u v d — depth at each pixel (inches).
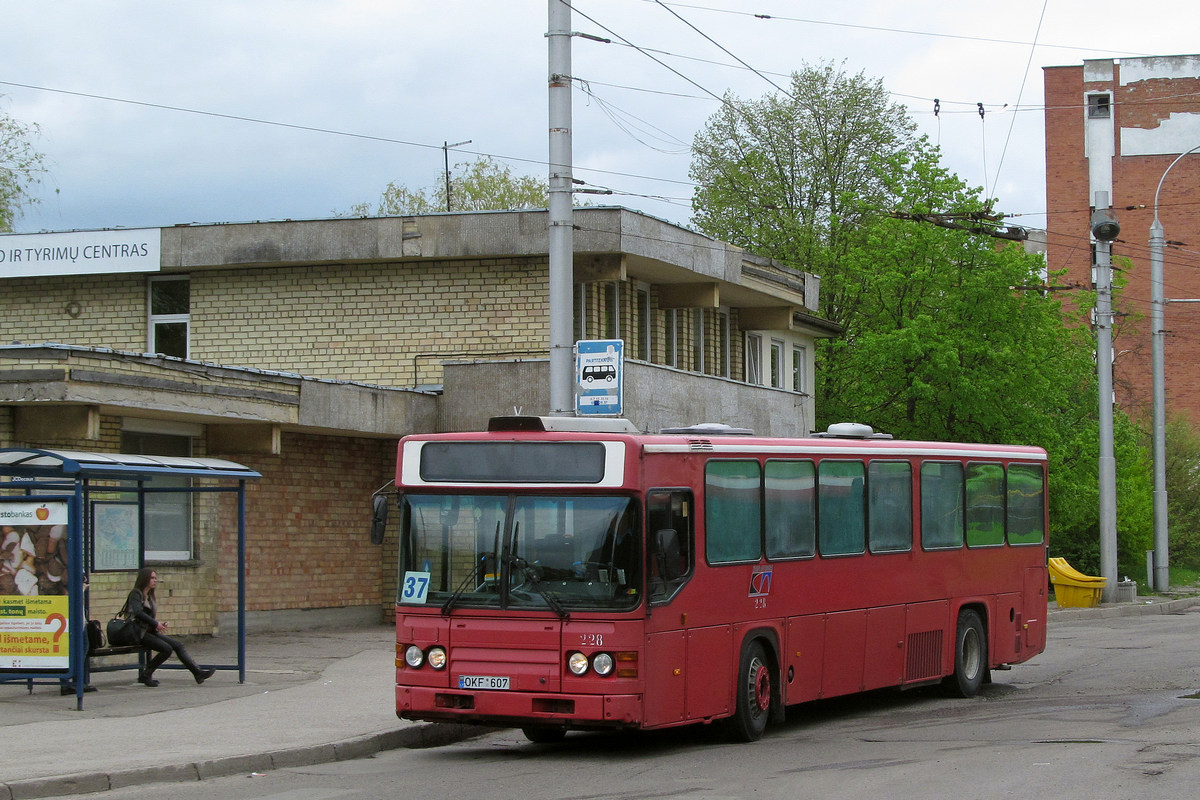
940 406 1480.1
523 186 2176.4
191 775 426.0
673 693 477.1
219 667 642.8
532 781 427.2
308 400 834.8
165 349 1047.0
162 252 1017.5
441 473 485.7
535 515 473.1
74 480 548.1
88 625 602.2
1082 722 555.5
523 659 462.9
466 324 1003.9
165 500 826.8
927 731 546.6
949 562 674.8
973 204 1477.6
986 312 1456.7
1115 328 2149.4
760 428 1191.6
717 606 505.7
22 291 1061.1
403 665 478.6
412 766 464.4
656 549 473.4
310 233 1001.5
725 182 2044.8
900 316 1509.6
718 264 1123.3
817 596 573.6
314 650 792.3
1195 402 2573.8
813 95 2007.9
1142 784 397.1
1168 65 2581.2
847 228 1975.9
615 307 1072.2
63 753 443.8
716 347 1270.9
